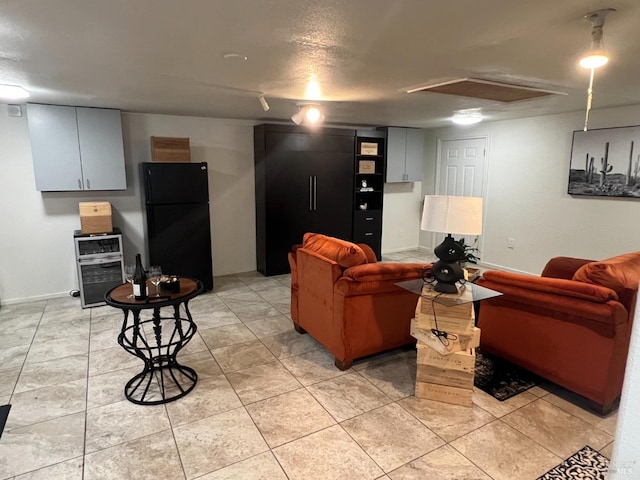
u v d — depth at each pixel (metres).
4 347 3.29
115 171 4.34
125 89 3.28
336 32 1.93
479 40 2.06
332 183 5.67
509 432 2.24
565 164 4.84
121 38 2.01
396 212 6.89
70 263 4.55
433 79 2.93
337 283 2.85
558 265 3.34
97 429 2.27
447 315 2.47
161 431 2.26
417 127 6.40
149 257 4.47
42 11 1.65
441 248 2.53
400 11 1.67
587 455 2.06
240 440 2.18
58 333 3.57
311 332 3.34
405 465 2.00
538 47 2.18
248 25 1.83
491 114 4.88
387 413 2.42
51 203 4.37
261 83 3.07
